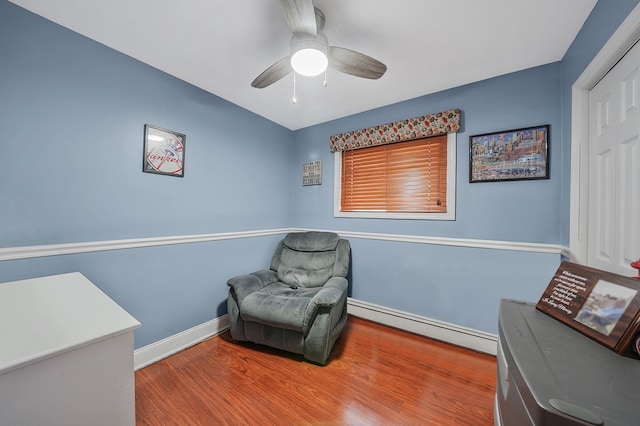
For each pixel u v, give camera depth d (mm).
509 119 1884
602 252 1300
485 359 1875
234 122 2439
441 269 2162
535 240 1801
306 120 2885
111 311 928
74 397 737
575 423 394
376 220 2539
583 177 1466
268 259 2809
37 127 1348
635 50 1039
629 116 1083
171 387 1546
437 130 2133
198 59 1739
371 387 1560
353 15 1325
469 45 1571
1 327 800
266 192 2820
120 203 1667
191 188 2080
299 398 1461
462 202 2082
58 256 1415
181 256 1995
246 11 1310
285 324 1748
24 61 1307
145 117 1783
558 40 1517
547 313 806
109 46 1599
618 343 578
